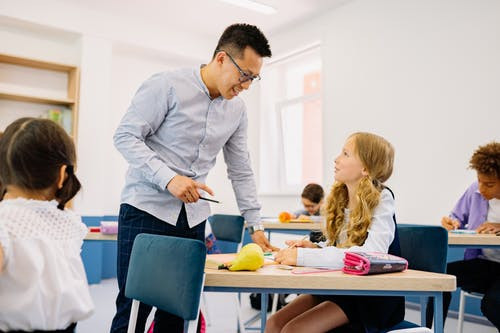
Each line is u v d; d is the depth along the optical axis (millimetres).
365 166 1423
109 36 4531
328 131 4402
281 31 5031
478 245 1918
